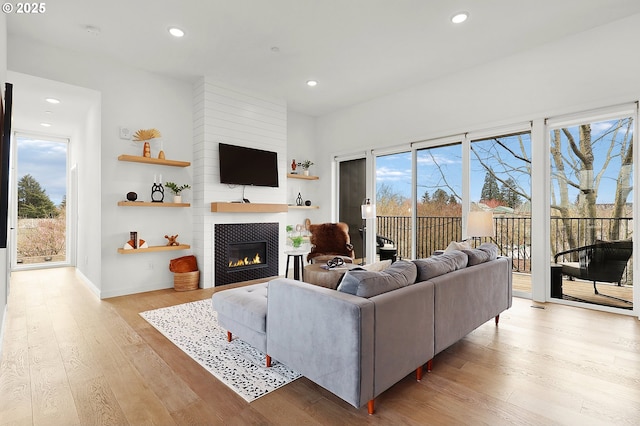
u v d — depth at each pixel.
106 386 2.01
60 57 3.71
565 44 3.57
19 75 3.50
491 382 2.06
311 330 1.83
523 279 4.10
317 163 6.53
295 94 5.31
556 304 3.75
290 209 6.21
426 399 1.88
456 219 4.60
